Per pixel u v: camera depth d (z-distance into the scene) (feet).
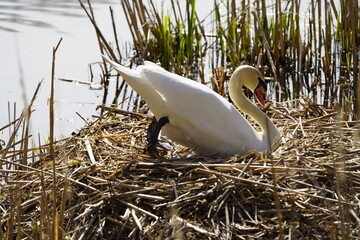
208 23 54.90
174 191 23.95
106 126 32.07
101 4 61.26
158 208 23.52
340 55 50.26
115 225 23.34
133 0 48.16
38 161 28.25
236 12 54.34
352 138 28.27
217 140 27.66
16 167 27.76
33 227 23.41
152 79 26.50
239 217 22.98
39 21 56.75
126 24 56.49
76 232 22.93
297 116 33.60
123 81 46.75
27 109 26.40
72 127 38.01
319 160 25.99
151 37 53.47
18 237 22.08
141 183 25.00
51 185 25.18
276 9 47.80
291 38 49.49
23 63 48.39
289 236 21.71
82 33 54.60
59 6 61.11
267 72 48.60
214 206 23.13
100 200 24.07
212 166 25.18
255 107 29.78
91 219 23.38
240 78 30.04
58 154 29.07
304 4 57.21
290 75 47.73
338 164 24.36
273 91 44.37
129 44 53.21
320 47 49.98
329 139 28.55
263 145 28.68
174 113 27.02
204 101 27.04
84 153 28.17
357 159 25.71
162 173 25.63
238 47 48.39
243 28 49.70
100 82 46.24
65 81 45.85
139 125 32.19
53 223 21.06
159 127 27.32
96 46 52.42
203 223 22.85
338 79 45.60
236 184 23.73
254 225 22.70
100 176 25.61
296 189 23.73
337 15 50.67
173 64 46.57
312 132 30.27
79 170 25.66
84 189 24.62
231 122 27.63
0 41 52.03
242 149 28.07
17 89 43.68
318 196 22.43
